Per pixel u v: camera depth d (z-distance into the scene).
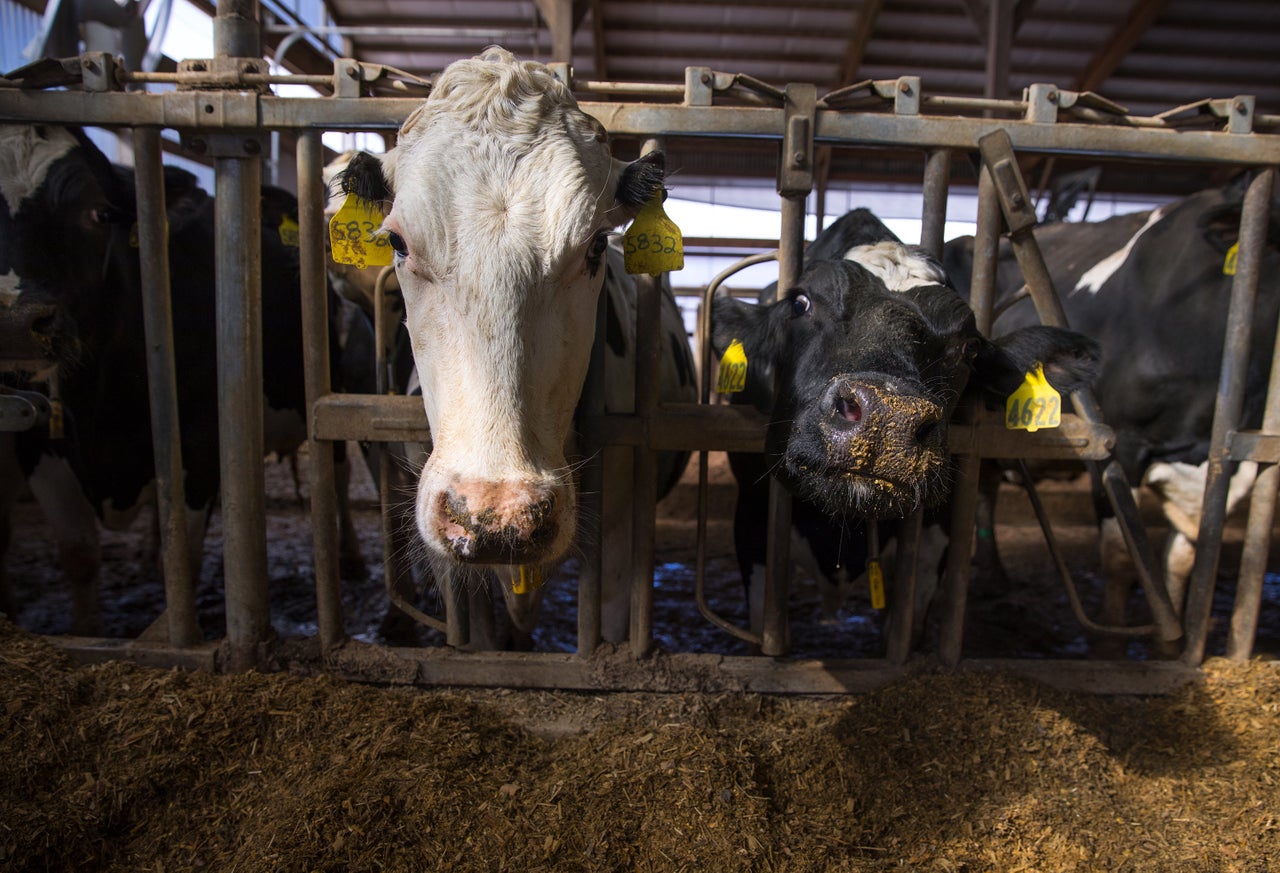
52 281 2.90
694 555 5.65
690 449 2.59
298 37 7.87
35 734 2.12
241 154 2.49
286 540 5.54
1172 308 3.39
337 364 4.41
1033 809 2.13
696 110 2.43
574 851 1.91
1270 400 2.73
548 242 1.67
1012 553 5.62
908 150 2.58
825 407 1.91
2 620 2.58
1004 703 2.46
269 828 1.92
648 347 2.52
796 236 2.51
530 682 2.66
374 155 2.00
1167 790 2.24
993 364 2.43
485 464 1.63
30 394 2.56
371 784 2.03
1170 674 2.74
